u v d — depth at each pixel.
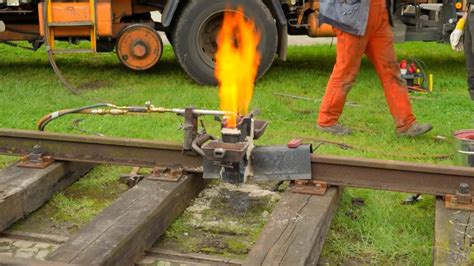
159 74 9.09
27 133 4.73
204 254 3.86
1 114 6.69
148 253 3.83
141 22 8.80
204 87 8.23
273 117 6.83
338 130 6.23
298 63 10.09
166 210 4.07
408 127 6.15
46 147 4.73
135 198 4.05
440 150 5.79
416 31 8.98
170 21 8.15
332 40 11.86
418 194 4.45
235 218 4.34
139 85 8.38
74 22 8.06
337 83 6.14
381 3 5.84
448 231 3.65
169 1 8.12
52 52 8.12
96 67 9.57
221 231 4.15
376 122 6.74
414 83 8.30
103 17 8.14
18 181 4.36
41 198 4.47
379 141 6.04
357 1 5.73
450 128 6.52
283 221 3.75
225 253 3.89
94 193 4.77
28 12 8.61
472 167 4.20
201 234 4.12
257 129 4.38
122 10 8.55
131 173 4.89
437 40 8.97
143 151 4.55
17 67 9.54
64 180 4.75
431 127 6.12
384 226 4.18
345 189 4.62
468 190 3.99
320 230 3.75
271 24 8.28
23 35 8.82
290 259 3.33
